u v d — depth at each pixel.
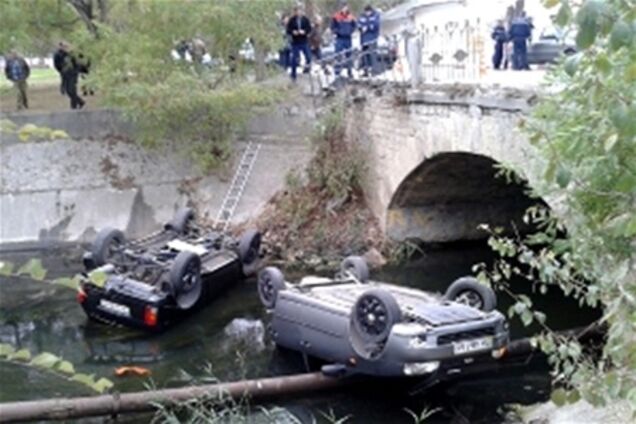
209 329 14.11
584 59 3.18
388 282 16.84
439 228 18.75
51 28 21.05
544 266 4.98
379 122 17.83
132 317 13.83
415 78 16.03
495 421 10.11
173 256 15.03
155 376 12.07
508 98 12.42
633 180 3.57
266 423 9.71
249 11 20.05
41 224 19.75
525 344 11.54
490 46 17.58
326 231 18.67
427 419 10.28
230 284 16.06
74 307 15.52
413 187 17.58
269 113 20.56
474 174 17.31
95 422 9.95
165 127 19.89
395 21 28.00
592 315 13.71
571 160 4.05
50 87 25.12
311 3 29.48
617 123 2.96
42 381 11.80
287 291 12.41
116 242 15.30
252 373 12.07
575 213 4.71
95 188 20.23
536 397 10.66
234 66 20.73
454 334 10.44
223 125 20.27
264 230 19.05
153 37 19.91
